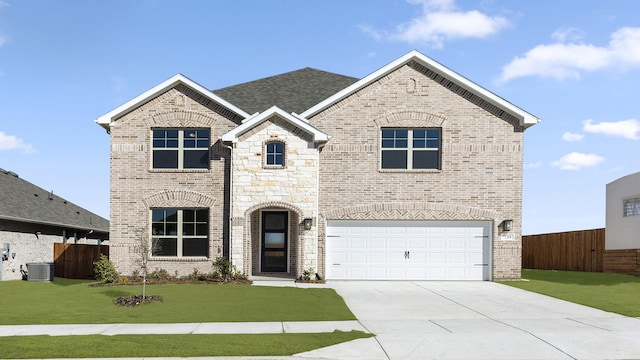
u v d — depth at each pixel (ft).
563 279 69.87
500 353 30.94
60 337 34.27
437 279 67.15
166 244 67.56
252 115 66.90
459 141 67.72
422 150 68.08
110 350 30.68
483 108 67.92
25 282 70.38
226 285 59.98
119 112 67.56
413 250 67.41
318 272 65.98
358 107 67.92
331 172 67.26
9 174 94.89
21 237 77.25
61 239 92.22
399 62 67.26
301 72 86.79
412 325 39.14
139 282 62.80
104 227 108.58
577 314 43.91
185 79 67.36
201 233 67.67
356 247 67.26
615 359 29.81
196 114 68.13
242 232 65.10
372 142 67.56
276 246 70.54
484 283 64.69
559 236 92.84
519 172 67.56
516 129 67.77
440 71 67.51
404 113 67.77
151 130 68.64
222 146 67.41
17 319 41.01
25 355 29.58
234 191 65.41
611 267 80.02
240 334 35.65
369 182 67.31
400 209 67.21
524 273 81.46
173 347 31.45
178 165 68.33
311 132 65.26
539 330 37.11
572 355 30.55
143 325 38.88
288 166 65.57
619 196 79.82
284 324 39.40
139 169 67.87
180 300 49.55
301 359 29.40
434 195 67.31
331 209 67.00
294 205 65.31
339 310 45.19
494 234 67.05
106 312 43.86
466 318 42.19
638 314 43.68
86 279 76.13
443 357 30.07
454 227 67.72
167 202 67.56
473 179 67.41
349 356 30.07
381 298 52.54
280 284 61.82
